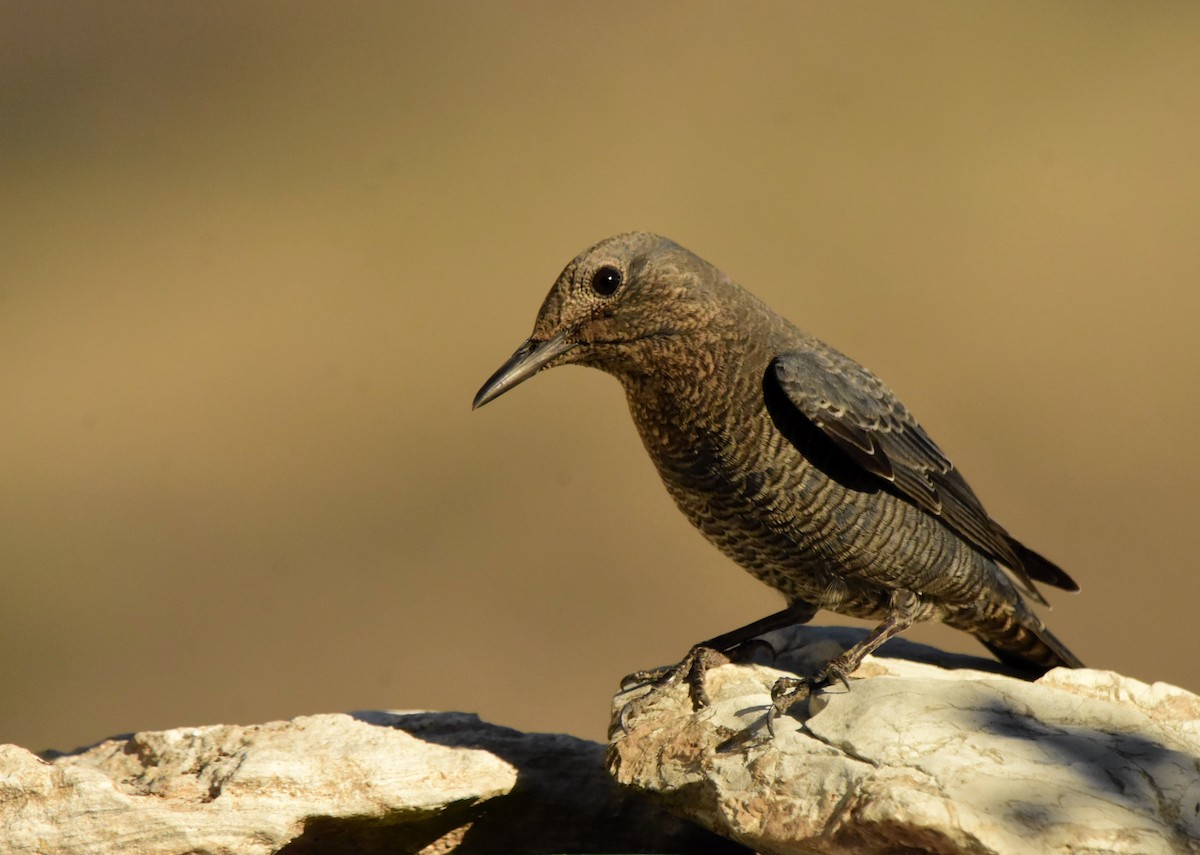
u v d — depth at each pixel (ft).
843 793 28.73
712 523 38.55
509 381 36.88
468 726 37.27
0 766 32.76
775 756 30.50
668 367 37.01
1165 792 27.91
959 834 26.58
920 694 31.50
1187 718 32.50
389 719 37.52
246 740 35.53
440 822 35.60
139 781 34.53
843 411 36.52
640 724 34.58
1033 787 27.81
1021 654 41.29
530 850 36.14
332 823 33.65
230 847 32.45
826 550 37.32
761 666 37.35
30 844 31.94
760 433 36.81
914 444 38.24
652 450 38.55
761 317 38.14
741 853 36.55
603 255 36.73
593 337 37.11
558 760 36.58
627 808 36.29
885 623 37.22
